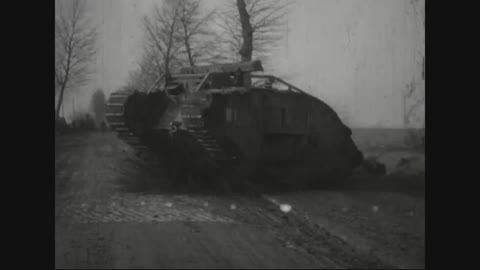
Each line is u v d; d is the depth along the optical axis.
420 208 13.42
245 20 26.38
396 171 21.17
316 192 16.95
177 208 13.69
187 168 18.45
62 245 9.78
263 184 18.03
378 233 11.02
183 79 18.20
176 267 8.46
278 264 8.75
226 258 9.02
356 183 19.17
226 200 15.16
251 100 17.55
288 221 12.30
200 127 16.25
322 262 8.96
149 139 18.38
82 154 24.47
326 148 19.39
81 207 13.39
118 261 8.73
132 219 12.07
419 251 9.80
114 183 17.42
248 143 17.42
